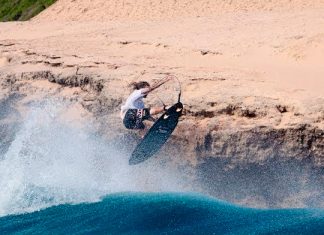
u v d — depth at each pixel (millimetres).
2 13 178500
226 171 62344
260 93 62750
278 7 124000
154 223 57844
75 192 65375
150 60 80250
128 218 58719
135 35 103562
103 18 139125
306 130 58469
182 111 63625
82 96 73688
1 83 82875
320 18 100688
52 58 83875
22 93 80438
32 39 110812
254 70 72125
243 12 123875
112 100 68750
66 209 61438
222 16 120438
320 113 58562
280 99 61219
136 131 65875
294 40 82312
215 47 84500
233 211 60125
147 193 64812
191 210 60062
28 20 156250
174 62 78875
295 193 60406
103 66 76188
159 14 133375
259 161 60656
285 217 58125
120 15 138375
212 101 62750
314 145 58531
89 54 86312
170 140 64312
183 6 134625
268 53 79750
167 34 100875
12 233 56844
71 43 100750
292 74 69688
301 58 76000
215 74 69312
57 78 77625
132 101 57531
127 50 91562
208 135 62312
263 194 61375
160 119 57406
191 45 87438
